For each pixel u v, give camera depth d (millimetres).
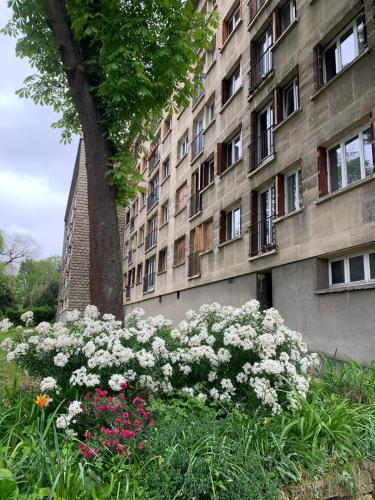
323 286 9086
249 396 3725
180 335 4281
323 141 9328
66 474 2312
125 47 5320
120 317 5367
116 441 2742
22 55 6242
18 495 2137
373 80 8000
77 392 3479
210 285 15266
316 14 10055
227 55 15562
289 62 11102
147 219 26641
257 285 11789
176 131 21781
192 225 17766
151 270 25344
